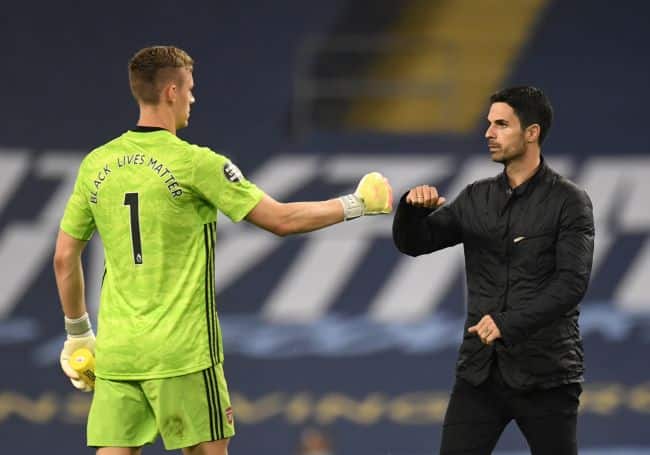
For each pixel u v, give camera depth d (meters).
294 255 44.25
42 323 42.84
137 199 16.12
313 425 43.75
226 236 43.91
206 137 44.56
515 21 46.88
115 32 44.28
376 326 44.34
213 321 16.41
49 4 44.00
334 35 46.00
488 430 17.42
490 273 17.19
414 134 45.38
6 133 43.31
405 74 46.59
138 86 16.45
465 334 17.48
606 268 45.50
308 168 44.88
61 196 43.38
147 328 16.12
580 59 46.59
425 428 44.16
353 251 44.44
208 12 44.91
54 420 42.66
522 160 17.12
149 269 16.14
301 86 45.19
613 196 45.84
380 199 17.00
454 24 46.78
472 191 17.59
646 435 44.94
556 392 17.08
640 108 46.47
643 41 46.84
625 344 45.19
